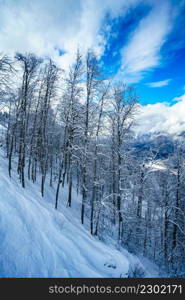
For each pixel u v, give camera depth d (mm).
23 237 7133
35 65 13039
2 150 19797
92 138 12328
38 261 6344
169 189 16828
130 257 10820
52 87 14914
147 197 17094
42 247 7203
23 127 13617
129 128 14844
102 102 12195
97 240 10969
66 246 8211
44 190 15078
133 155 14898
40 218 9375
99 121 12086
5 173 12742
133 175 14547
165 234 16766
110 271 7824
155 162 15867
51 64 14430
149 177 16203
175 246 16219
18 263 5781
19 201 9695
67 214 12672
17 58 12102
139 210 16094
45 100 15195
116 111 14508
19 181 13117
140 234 15633
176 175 16875
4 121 16781
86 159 12258
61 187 19078
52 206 12320
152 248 18750
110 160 14992
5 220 7449
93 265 7820
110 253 9742
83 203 12672
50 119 19250
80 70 11852
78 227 11438
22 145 13469
